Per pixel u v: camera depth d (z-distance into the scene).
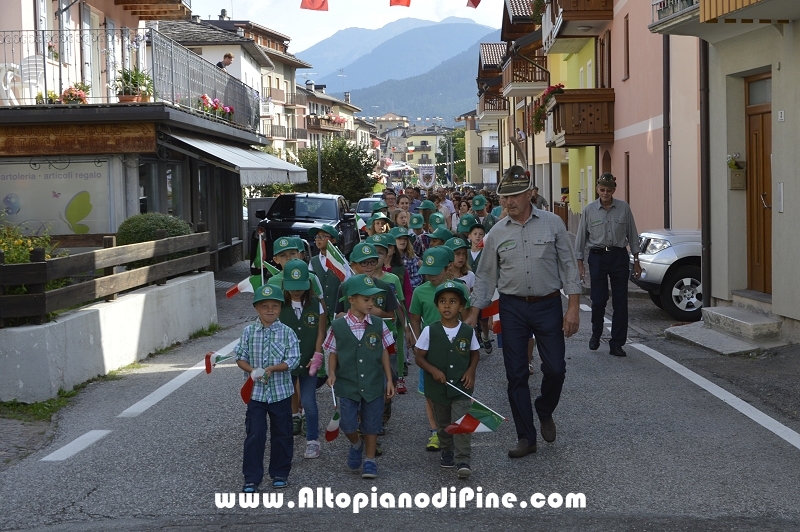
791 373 9.91
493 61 69.25
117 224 18.62
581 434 7.77
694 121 20.09
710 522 5.59
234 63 61.84
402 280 10.13
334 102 121.56
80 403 9.30
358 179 56.66
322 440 7.94
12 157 18.48
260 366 6.46
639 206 24.39
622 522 5.63
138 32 26.41
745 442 7.36
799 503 5.91
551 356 7.31
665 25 12.51
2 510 6.06
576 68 36.41
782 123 11.26
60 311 10.45
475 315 7.44
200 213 25.36
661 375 10.10
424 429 8.19
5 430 8.25
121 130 18.34
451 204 25.11
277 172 22.48
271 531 5.57
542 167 54.62
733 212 12.85
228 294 8.20
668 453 7.12
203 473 6.86
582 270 11.85
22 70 18.44
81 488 6.51
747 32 12.03
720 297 13.14
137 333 11.80
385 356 6.77
